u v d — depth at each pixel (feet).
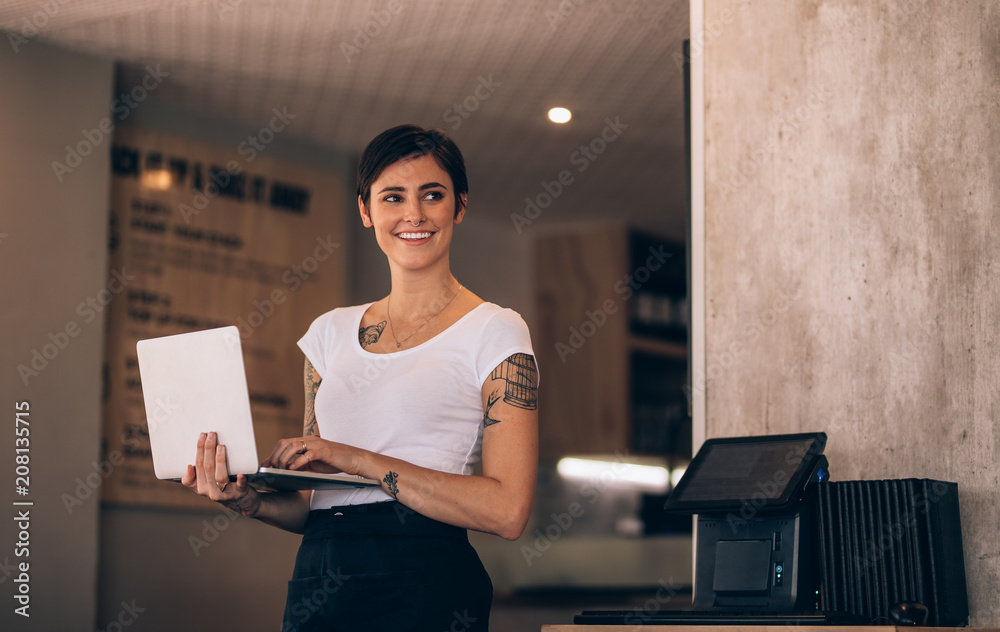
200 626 12.66
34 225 11.28
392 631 5.07
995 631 5.53
